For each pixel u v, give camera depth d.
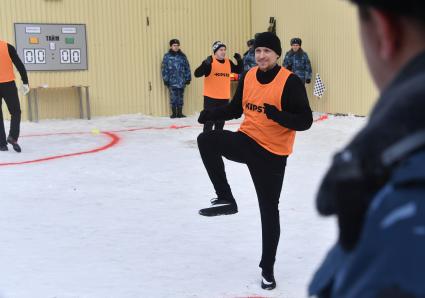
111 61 14.59
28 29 13.70
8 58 8.80
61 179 7.24
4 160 8.55
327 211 0.80
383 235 0.69
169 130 12.20
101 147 9.84
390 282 0.66
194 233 4.98
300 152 9.09
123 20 14.60
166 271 4.11
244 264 4.25
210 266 4.21
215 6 15.57
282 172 3.80
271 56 3.69
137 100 14.93
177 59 14.67
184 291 3.77
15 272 4.09
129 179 7.23
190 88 15.46
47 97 14.06
